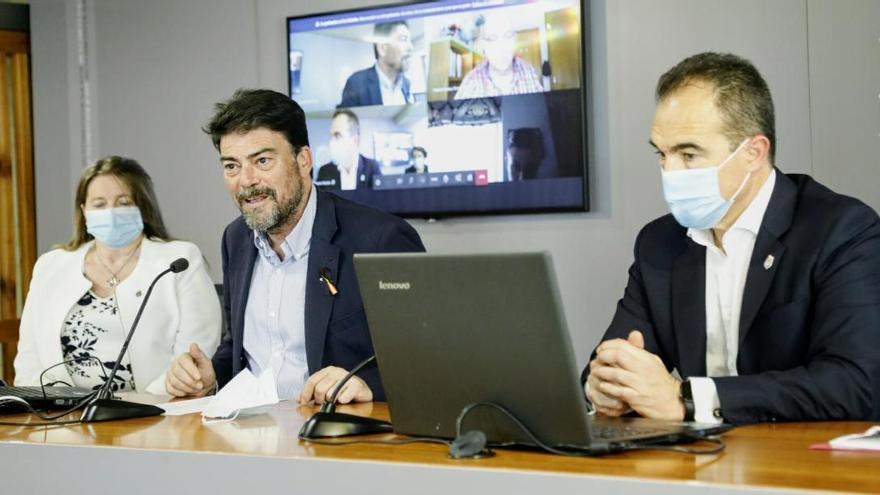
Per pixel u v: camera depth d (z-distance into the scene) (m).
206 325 3.16
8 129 5.04
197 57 4.70
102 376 3.12
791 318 1.92
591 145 3.92
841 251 1.89
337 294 2.47
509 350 1.42
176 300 3.15
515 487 1.25
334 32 4.32
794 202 2.01
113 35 4.88
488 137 4.04
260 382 1.99
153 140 4.80
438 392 1.52
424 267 1.48
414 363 1.53
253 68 4.57
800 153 3.62
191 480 1.51
